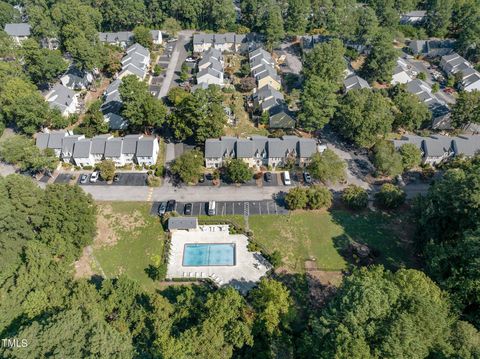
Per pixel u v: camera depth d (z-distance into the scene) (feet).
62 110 428.97
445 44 579.89
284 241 309.42
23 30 585.22
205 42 582.76
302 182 364.17
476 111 397.39
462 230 256.11
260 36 599.16
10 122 431.84
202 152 388.37
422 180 369.30
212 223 321.73
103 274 283.59
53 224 271.08
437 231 272.72
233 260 295.69
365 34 558.15
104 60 501.97
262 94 456.04
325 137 419.33
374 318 191.52
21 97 390.42
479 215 248.32
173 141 407.44
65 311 208.64
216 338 206.90
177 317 226.99
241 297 241.76
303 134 420.77
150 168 374.22
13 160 355.77
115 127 412.36
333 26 558.56
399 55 479.82
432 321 189.06
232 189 354.54
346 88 483.51
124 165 377.91
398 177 371.15
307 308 262.26
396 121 417.90
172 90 451.94
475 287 214.28
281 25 549.54
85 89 495.00
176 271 286.87
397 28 631.56
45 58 452.35
